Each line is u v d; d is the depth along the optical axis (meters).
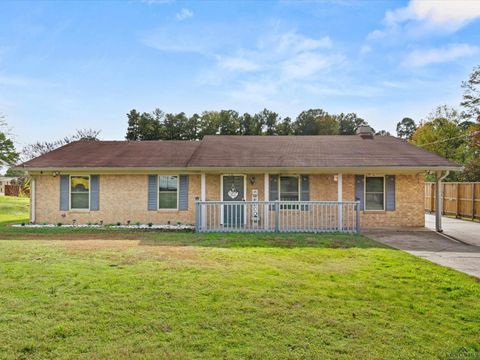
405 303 5.18
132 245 9.45
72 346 3.79
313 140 17.44
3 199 28.73
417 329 4.37
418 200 14.64
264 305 4.95
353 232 12.57
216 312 4.69
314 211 14.52
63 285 5.68
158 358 3.57
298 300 5.17
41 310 4.66
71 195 15.02
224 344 3.88
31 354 3.62
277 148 15.86
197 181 15.02
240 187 14.88
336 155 14.69
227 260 7.56
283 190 14.73
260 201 13.59
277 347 3.84
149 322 4.37
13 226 14.33
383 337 4.13
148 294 5.30
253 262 7.42
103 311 4.66
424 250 9.59
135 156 15.92
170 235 11.70
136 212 14.98
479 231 13.48
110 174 14.98
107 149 17.19
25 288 5.52
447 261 8.16
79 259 7.52
